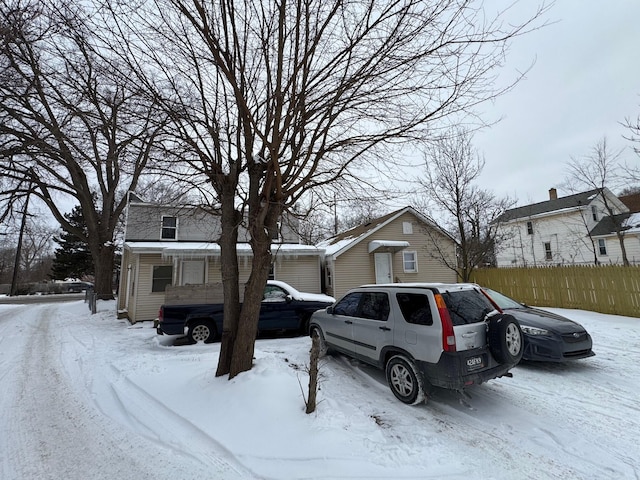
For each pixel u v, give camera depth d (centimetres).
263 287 479
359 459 290
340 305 607
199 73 464
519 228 2750
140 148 449
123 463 300
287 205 472
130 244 1264
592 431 349
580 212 2331
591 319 948
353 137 451
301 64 386
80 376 559
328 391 452
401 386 429
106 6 358
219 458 301
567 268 1173
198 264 1306
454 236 1670
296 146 481
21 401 452
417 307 429
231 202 502
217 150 499
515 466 288
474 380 379
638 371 530
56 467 297
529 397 441
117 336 923
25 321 1300
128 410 408
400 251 1716
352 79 402
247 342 461
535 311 642
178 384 471
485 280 1523
